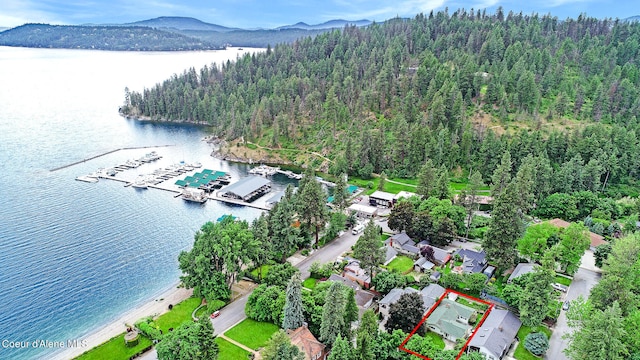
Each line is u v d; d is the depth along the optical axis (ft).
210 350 213.46
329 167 649.20
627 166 506.48
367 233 308.81
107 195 525.34
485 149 554.05
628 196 482.28
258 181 577.84
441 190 456.86
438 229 375.25
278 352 206.18
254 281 324.19
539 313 251.80
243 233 298.97
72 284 323.98
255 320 274.77
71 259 360.48
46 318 284.82
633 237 286.05
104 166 647.15
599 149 505.25
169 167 651.66
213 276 282.15
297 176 638.94
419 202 446.19
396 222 395.55
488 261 344.28
